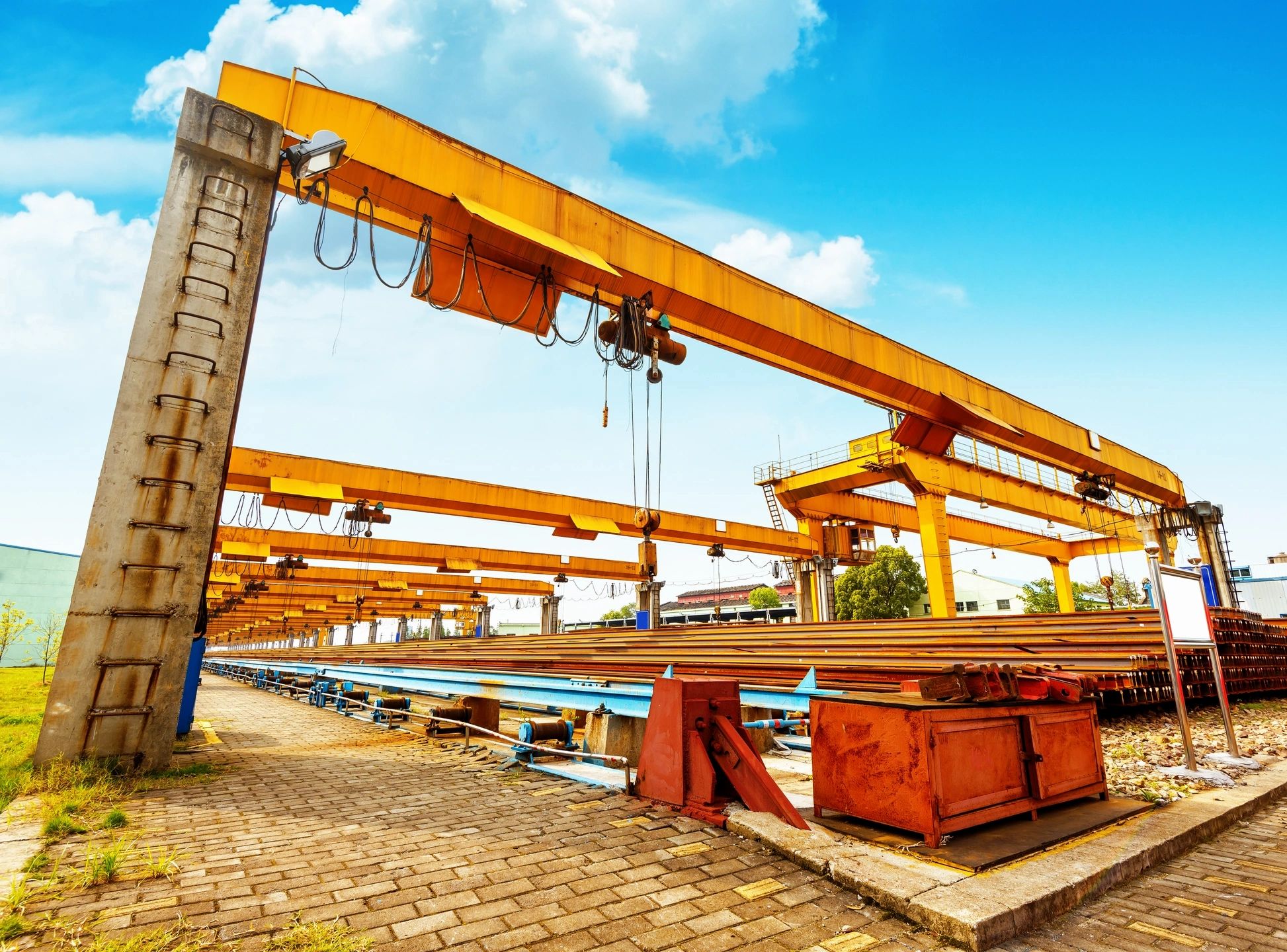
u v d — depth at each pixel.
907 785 3.59
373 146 8.37
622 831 4.01
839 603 43.62
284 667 19.30
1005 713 4.00
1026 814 4.12
